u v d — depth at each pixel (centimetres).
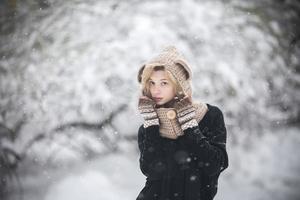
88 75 810
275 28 947
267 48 898
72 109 815
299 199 748
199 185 241
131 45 831
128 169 788
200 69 826
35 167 806
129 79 806
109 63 816
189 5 908
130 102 799
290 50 957
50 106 813
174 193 240
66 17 895
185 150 238
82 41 849
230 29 891
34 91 820
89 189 721
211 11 911
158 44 833
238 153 840
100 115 817
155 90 241
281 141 909
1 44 890
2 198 727
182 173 241
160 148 239
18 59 855
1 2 940
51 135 821
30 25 894
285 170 844
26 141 812
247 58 870
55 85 816
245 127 847
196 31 866
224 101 822
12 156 800
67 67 824
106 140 834
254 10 952
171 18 878
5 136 813
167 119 238
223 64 839
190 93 244
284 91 912
